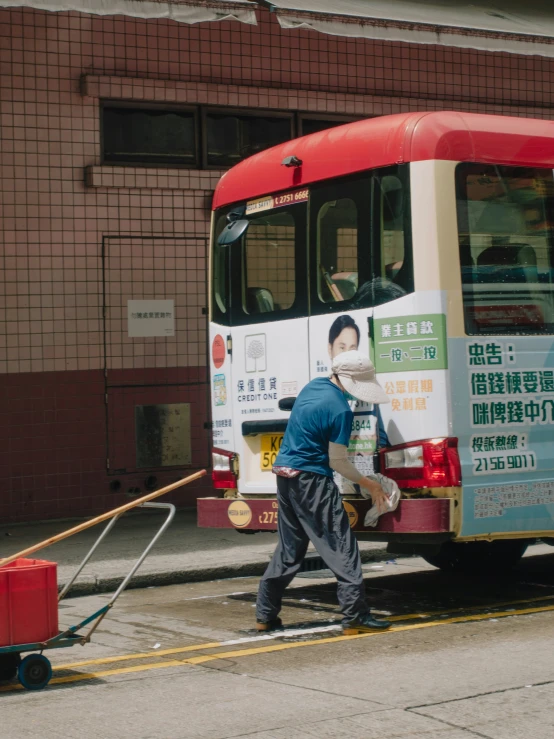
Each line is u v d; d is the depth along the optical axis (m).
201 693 5.93
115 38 12.71
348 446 7.72
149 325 12.91
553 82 15.23
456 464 7.44
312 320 8.27
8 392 12.16
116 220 12.73
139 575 9.48
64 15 12.45
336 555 7.24
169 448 13.03
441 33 12.10
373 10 12.16
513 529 7.73
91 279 12.60
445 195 7.53
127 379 12.78
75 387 12.50
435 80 14.49
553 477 7.94
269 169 8.75
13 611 6.08
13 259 12.20
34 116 12.30
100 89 12.52
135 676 6.37
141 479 12.87
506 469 7.68
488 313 7.69
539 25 13.40
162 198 12.97
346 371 7.35
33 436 12.27
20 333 12.22
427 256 7.48
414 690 5.84
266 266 8.73
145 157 12.97
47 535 11.56
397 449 7.57
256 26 13.44
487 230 7.73
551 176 8.10
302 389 7.64
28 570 6.14
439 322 7.45
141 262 12.87
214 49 13.22
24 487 12.21
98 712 5.62
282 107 13.49
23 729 5.36
